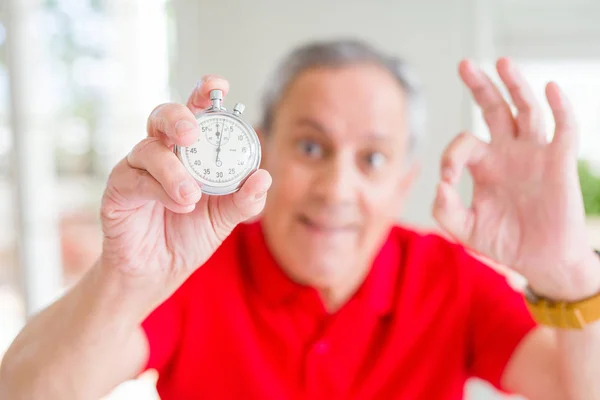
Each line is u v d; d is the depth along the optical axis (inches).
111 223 27.7
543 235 35.0
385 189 43.5
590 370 35.7
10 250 93.0
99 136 91.1
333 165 42.0
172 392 43.8
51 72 88.9
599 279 35.0
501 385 43.1
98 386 31.3
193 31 80.0
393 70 43.7
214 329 44.1
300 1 77.7
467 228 36.6
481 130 74.8
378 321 46.3
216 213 29.6
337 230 43.1
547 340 40.3
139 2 84.4
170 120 25.0
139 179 26.2
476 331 45.8
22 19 84.7
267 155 45.5
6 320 94.5
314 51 43.1
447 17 74.0
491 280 47.2
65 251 93.7
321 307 44.3
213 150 28.0
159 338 40.1
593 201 78.8
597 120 77.5
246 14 78.9
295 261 43.8
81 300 30.2
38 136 88.5
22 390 30.0
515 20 77.1
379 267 46.9
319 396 43.6
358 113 41.1
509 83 35.3
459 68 36.6
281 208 43.3
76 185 92.8
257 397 43.3
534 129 35.4
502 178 36.3
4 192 91.1
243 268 47.6
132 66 86.9
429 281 47.7
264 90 46.1
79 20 87.6
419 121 46.4
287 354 44.1
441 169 36.7
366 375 44.9
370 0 76.0
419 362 46.0
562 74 77.7
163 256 29.8
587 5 74.6
